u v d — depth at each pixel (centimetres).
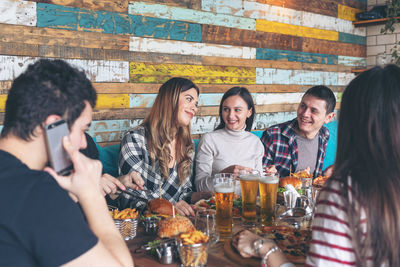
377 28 488
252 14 366
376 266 81
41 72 83
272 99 394
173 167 205
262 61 380
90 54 263
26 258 77
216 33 339
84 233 80
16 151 83
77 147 91
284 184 193
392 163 82
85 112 89
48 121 83
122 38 279
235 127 240
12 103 82
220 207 130
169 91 200
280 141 259
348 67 478
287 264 99
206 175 229
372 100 84
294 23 409
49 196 78
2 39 227
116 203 190
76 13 255
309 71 430
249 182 139
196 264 102
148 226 131
